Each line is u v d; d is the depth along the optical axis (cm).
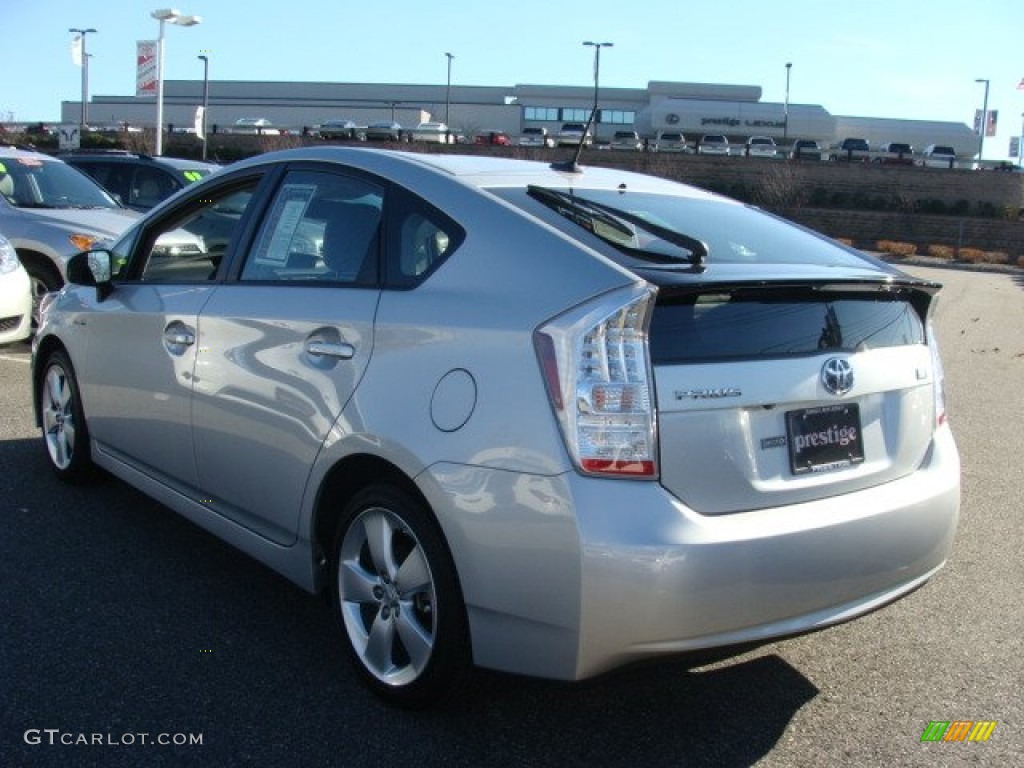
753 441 295
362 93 9444
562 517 272
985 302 2100
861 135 8138
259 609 403
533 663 285
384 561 326
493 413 288
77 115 9281
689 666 294
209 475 403
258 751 306
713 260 314
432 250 332
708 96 9019
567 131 6488
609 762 308
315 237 376
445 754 308
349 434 325
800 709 345
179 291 427
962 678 372
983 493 616
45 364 542
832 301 323
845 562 302
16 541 461
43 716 320
